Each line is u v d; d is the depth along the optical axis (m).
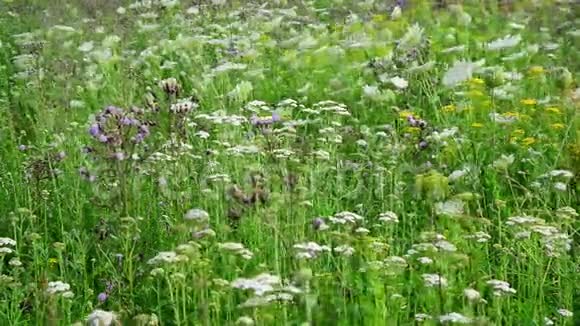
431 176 7.87
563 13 16.09
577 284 7.26
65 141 10.21
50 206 9.04
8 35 17.17
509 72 11.65
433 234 6.96
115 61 13.02
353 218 7.19
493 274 7.52
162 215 8.00
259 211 7.41
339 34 15.30
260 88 12.71
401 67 12.39
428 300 6.73
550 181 8.55
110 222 8.05
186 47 13.38
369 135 9.77
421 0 16.41
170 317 7.15
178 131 8.65
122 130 8.13
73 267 7.52
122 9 17.83
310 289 6.80
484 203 8.67
